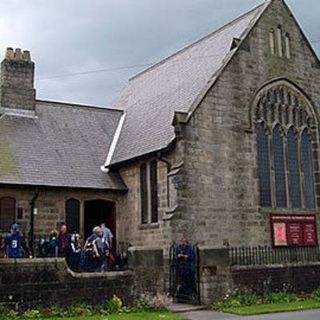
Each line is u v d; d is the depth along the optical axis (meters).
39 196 25.34
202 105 24.42
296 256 25.73
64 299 16.25
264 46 27.38
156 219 24.91
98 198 26.72
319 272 22.77
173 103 27.69
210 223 23.52
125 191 27.23
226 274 19.84
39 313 15.50
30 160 26.44
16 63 29.66
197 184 23.52
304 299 21.08
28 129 28.59
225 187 24.33
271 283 21.06
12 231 20.36
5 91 29.12
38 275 15.95
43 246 22.12
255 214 25.02
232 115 25.33
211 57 28.67
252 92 26.34
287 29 28.55
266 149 26.47
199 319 16.42
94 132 30.77
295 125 27.81
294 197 26.91
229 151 24.84
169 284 21.72
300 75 28.45
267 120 26.78
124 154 27.58
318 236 26.98
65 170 26.75
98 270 20.64
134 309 17.02
